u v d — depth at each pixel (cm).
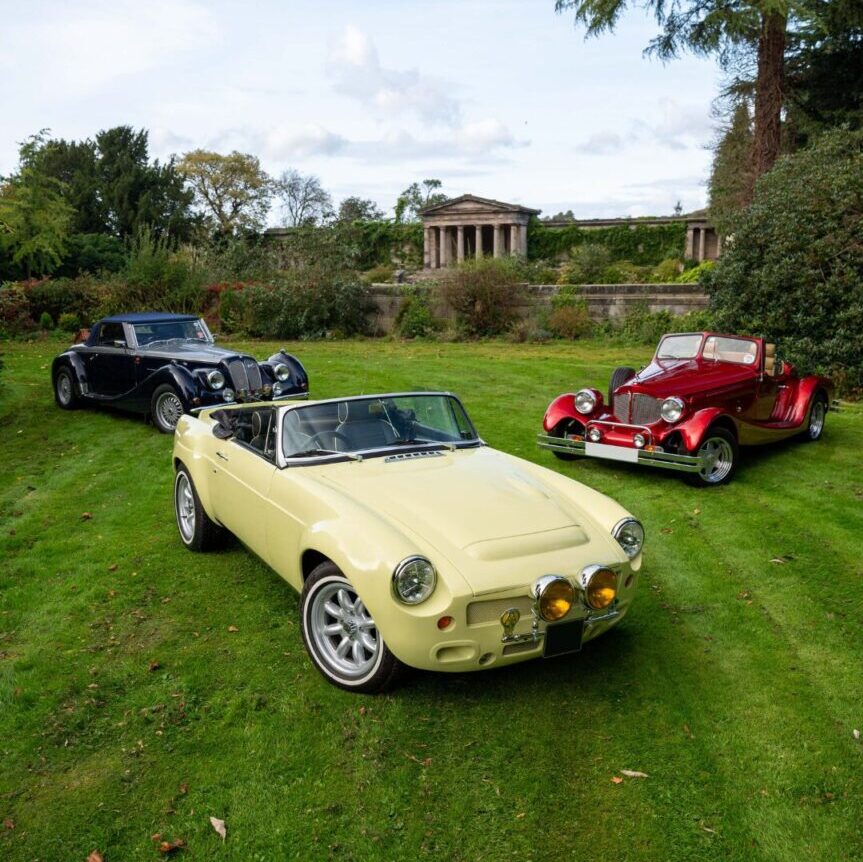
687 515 721
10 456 980
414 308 2747
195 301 2945
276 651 456
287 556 457
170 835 312
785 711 400
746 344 933
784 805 332
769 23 2014
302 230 3100
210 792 336
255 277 3070
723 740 375
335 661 418
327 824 318
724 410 809
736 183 2784
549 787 341
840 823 322
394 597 362
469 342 2605
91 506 755
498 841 310
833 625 496
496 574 374
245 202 7550
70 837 311
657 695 413
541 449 986
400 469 472
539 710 397
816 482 834
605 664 445
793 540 649
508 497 439
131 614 507
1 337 2672
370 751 363
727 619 506
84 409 1295
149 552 619
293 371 1109
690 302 2541
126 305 2886
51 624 494
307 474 463
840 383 1478
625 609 422
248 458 511
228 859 300
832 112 2573
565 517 427
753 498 774
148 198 5809
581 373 1677
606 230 5247
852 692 419
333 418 505
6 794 335
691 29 2056
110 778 346
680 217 5009
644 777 347
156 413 1095
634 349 2325
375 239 5938
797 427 955
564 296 2680
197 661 445
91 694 409
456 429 547
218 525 598
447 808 328
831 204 1513
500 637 373
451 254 6175
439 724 384
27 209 2569
